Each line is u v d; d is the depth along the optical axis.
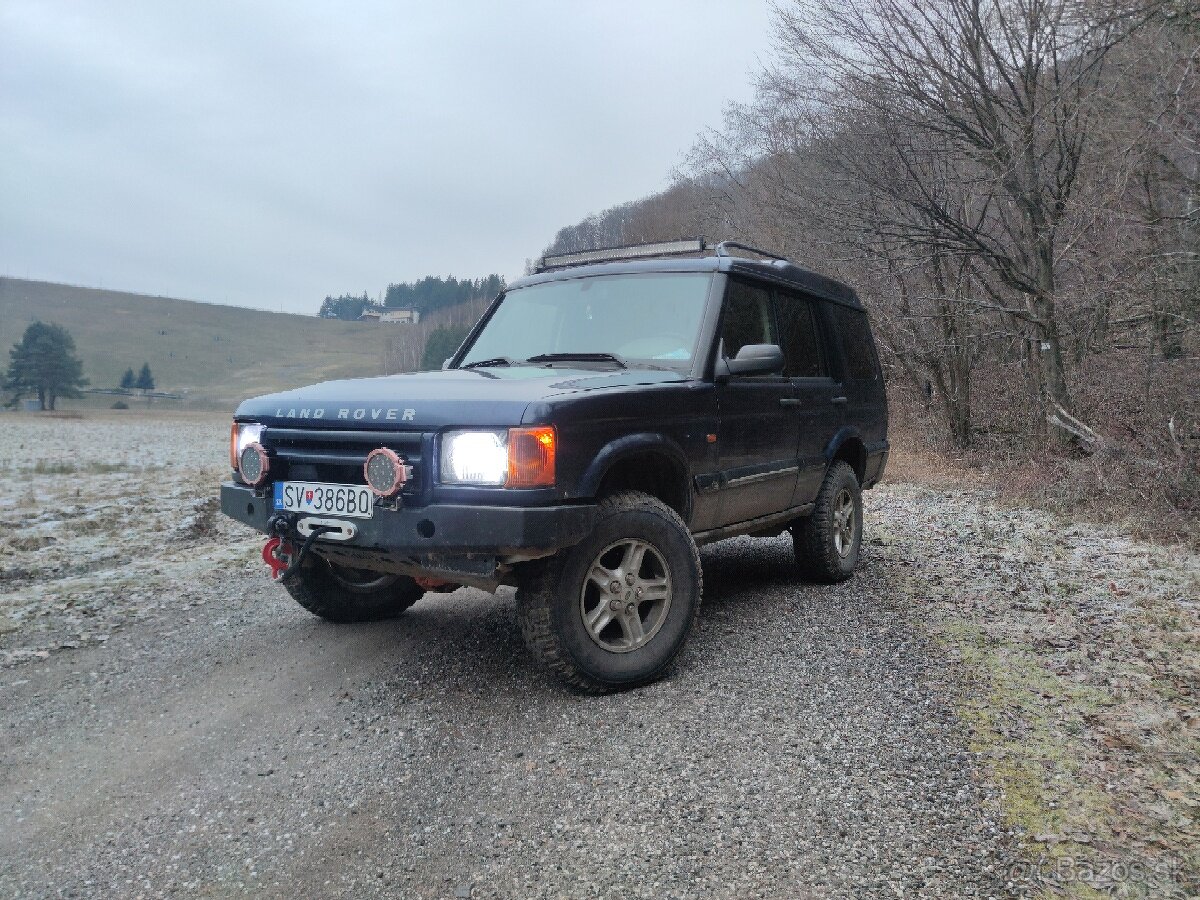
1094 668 3.76
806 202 13.12
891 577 5.53
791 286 5.07
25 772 3.07
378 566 3.59
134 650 4.50
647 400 3.61
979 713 3.27
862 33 10.45
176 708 3.63
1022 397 12.05
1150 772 2.79
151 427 60.88
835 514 5.34
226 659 4.25
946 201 11.56
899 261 11.72
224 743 3.25
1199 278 8.88
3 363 171.00
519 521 3.04
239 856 2.46
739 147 17.89
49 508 11.45
